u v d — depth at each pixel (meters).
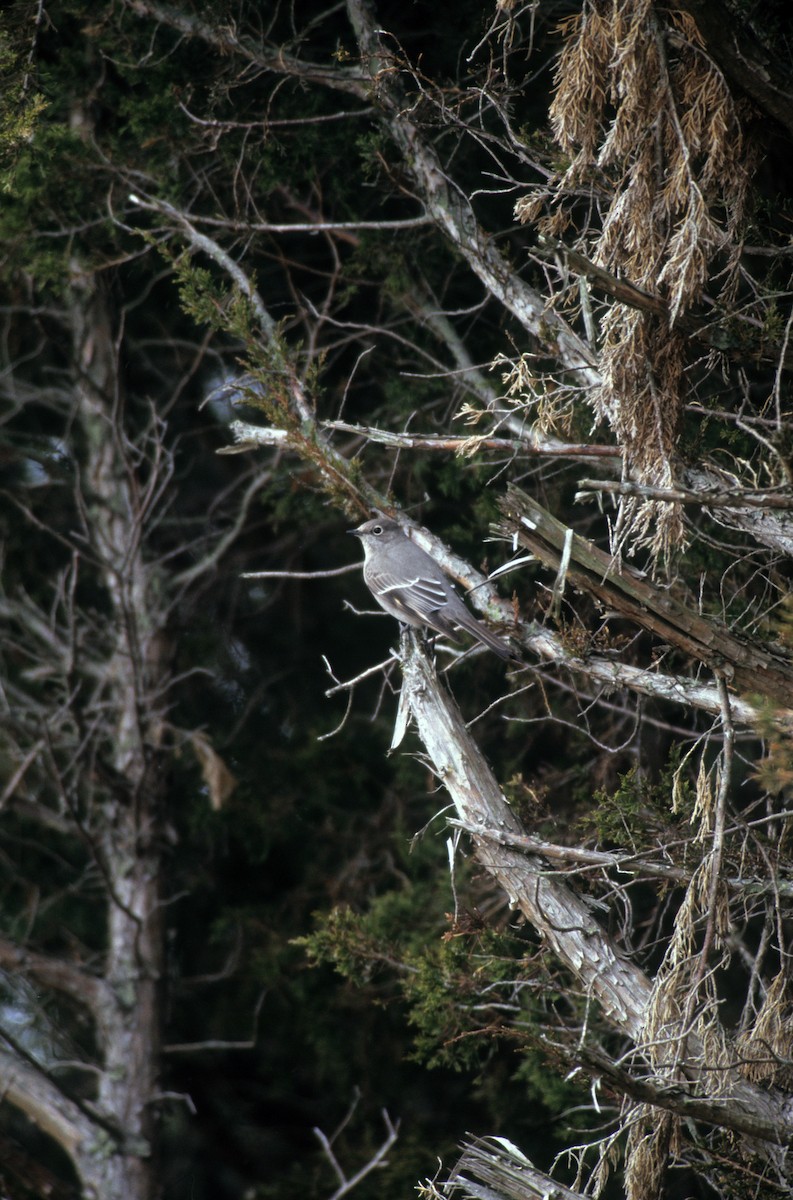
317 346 15.09
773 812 8.73
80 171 13.76
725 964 7.63
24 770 14.66
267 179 13.50
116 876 15.95
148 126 13.26
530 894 7.91
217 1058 17.97
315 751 17.05
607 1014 7.80
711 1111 6.84
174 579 16.78
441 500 14.97
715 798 8.26
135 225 14.62
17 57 11.60
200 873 17.73
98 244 14.48
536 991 10.26
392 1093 16.00
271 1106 17.94
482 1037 10.81
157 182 13.41
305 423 9.58
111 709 16.84
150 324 17.34
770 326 7.86
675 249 7.43
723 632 7.57
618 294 7.45
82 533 17.92
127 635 15.19
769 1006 7.47
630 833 8.45
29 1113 15.02
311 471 10.59
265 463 16.03
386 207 14.23
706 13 7.33
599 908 8.26
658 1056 7.25
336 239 15.08
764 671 7.58
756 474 7.98
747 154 8.02
